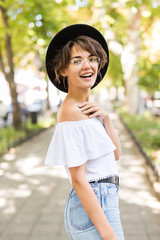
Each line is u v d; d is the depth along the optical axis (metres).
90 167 1.42
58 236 3.46
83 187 1.33
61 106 1.52
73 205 1.46
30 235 3.49
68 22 11.63
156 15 9.37
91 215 1.32
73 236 1.46
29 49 13.10
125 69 16.59
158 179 5.38
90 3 10.16
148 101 24.84
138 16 13.14
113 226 1.40
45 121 17.86
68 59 1.43
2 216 4.08
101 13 10.16
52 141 1.47
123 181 5.71
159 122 13.69
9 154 8.82
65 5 9.53
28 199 4.78
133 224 3.75
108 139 1.45
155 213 4.09
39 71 17.47
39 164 7.39
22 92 22.64
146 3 8.52
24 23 8.91
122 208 4.31
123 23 13.86
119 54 15.88
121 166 6.95
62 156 1.40
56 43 1.52
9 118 20.16
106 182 1.43
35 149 9.66
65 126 1.40
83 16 12.10
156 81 8.70
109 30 12.94
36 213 4.18
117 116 21.92
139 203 4.49
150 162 6.44
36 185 5.57
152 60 8.52
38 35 8.81
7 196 4.95
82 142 1.38
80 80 1.44
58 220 3.92
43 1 8.25
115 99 39.41
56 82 1.65
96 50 1.46
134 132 11.38
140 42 14.83
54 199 4.77
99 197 1.40
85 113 1.44
